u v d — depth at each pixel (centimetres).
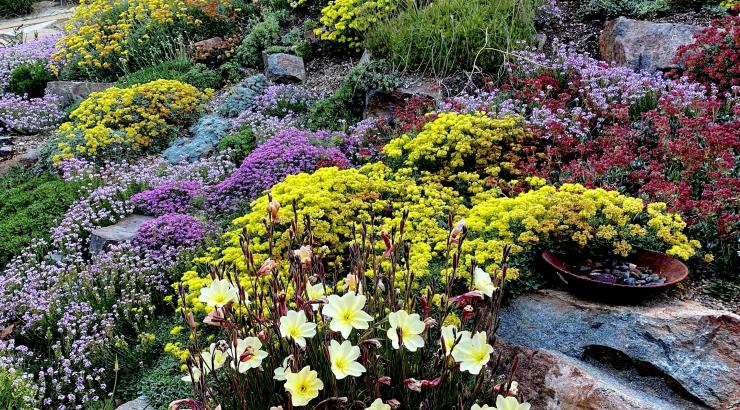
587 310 360
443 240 430
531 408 334
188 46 1008
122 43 1038
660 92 606
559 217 394
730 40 621
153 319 454
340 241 457
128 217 620
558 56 700
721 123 549
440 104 641
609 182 493
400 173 550
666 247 399
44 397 402
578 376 323
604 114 583
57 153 760
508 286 385
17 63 1098
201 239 532
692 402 310
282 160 600
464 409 242
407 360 261
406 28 766
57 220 624
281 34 980
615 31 721
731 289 373
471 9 765
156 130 795
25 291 510
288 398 236
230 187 601
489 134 543
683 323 332
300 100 809
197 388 248
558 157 539
